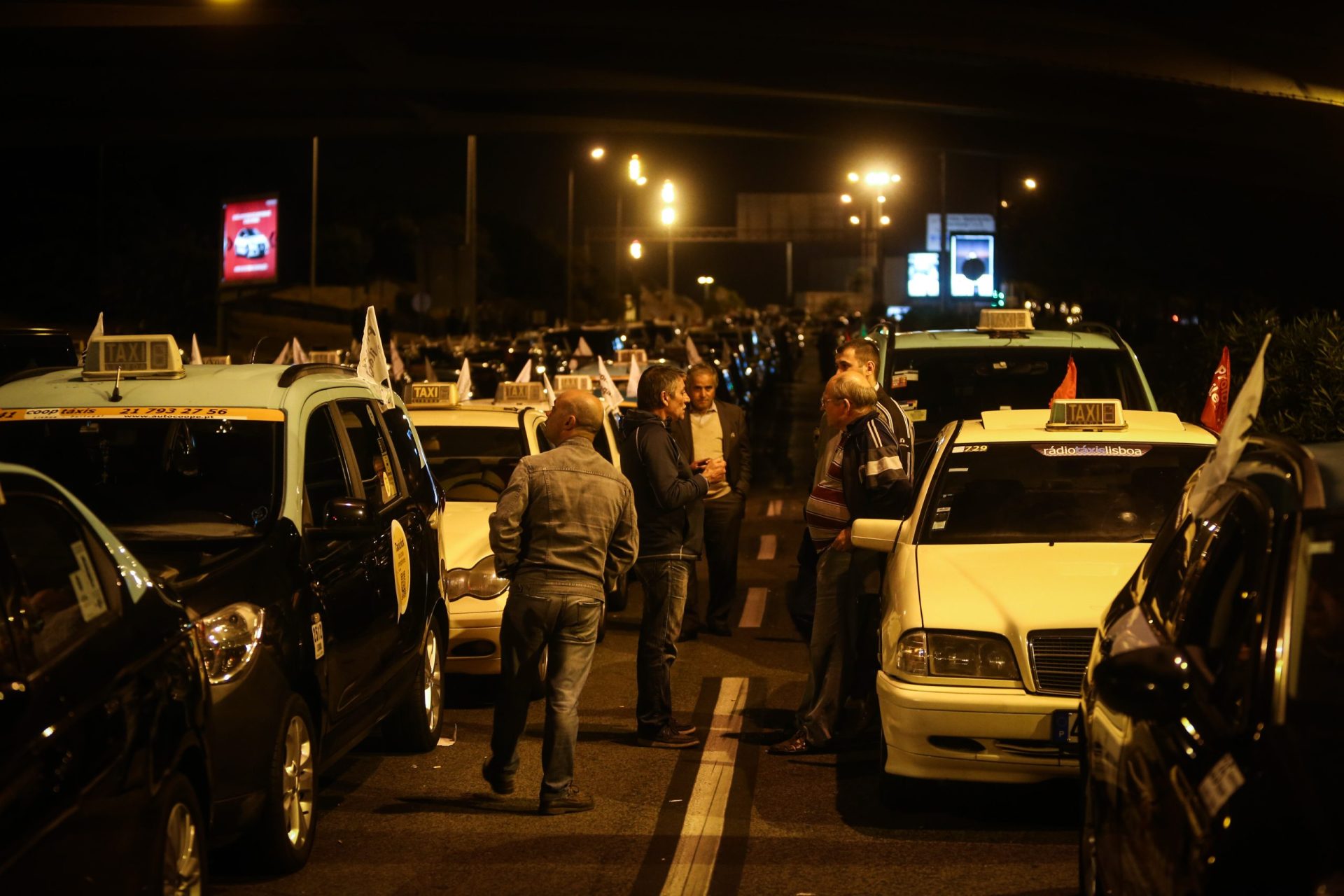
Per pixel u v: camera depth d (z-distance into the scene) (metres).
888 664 6.30
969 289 55.31
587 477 6.54
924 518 7.29
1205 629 3.86
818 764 7.39
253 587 5.55
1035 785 6.91
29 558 4.04
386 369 8.06
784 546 15.76
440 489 9.39
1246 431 3.86
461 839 6.19
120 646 4.27
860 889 5.53
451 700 9.05
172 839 4.46
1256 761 3.03
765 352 45.25
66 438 6.45
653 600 7.70
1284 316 32.03
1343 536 3.47
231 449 6.34
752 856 5.95
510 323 80.94
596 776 7.20
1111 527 7.24
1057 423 7.82
